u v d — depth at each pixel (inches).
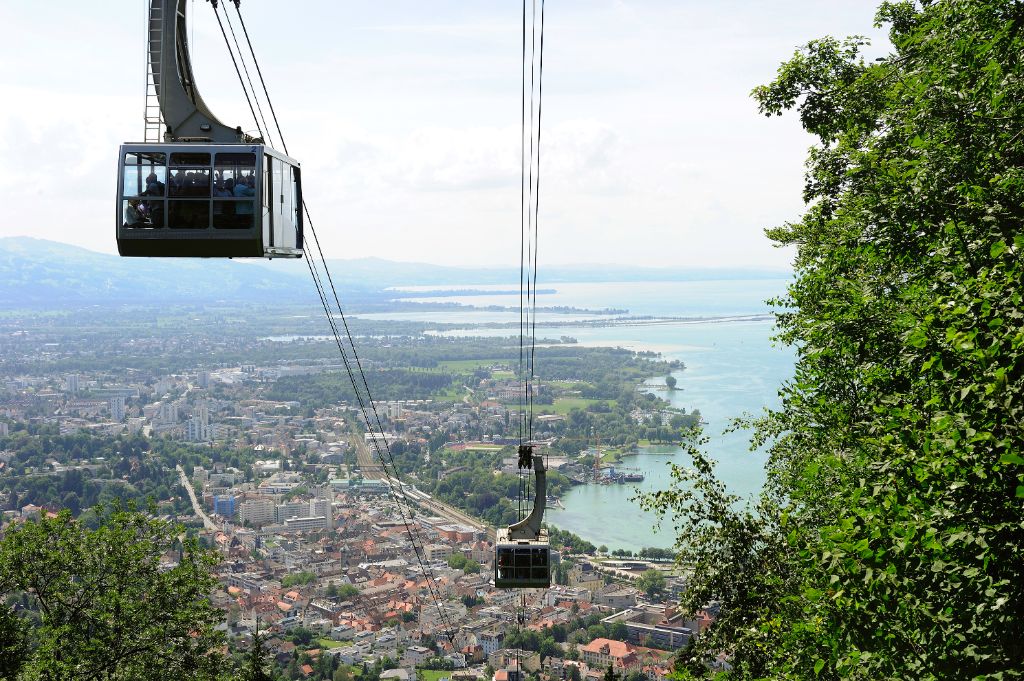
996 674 460.1
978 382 510.3
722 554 949.8
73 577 1224.8
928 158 743.7
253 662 1263.5
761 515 951.6
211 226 778.2
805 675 643.5
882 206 770.2
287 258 868.0
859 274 816.9
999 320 501.4
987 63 757.9
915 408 584.7
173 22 791.7
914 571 526.9
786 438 1042.1
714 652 941.2
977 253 633.0
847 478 723.4
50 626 1167.0
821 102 1187.3
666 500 987.9
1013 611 475.5
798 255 1215.6
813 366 869.2
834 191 1184.8
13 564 1179.3
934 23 831.7
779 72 1200.8
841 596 557.3
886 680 530.9
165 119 794.8
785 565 906.7
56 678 1107.3
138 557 1235.9
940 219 719.7
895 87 939.3
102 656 1154.7
